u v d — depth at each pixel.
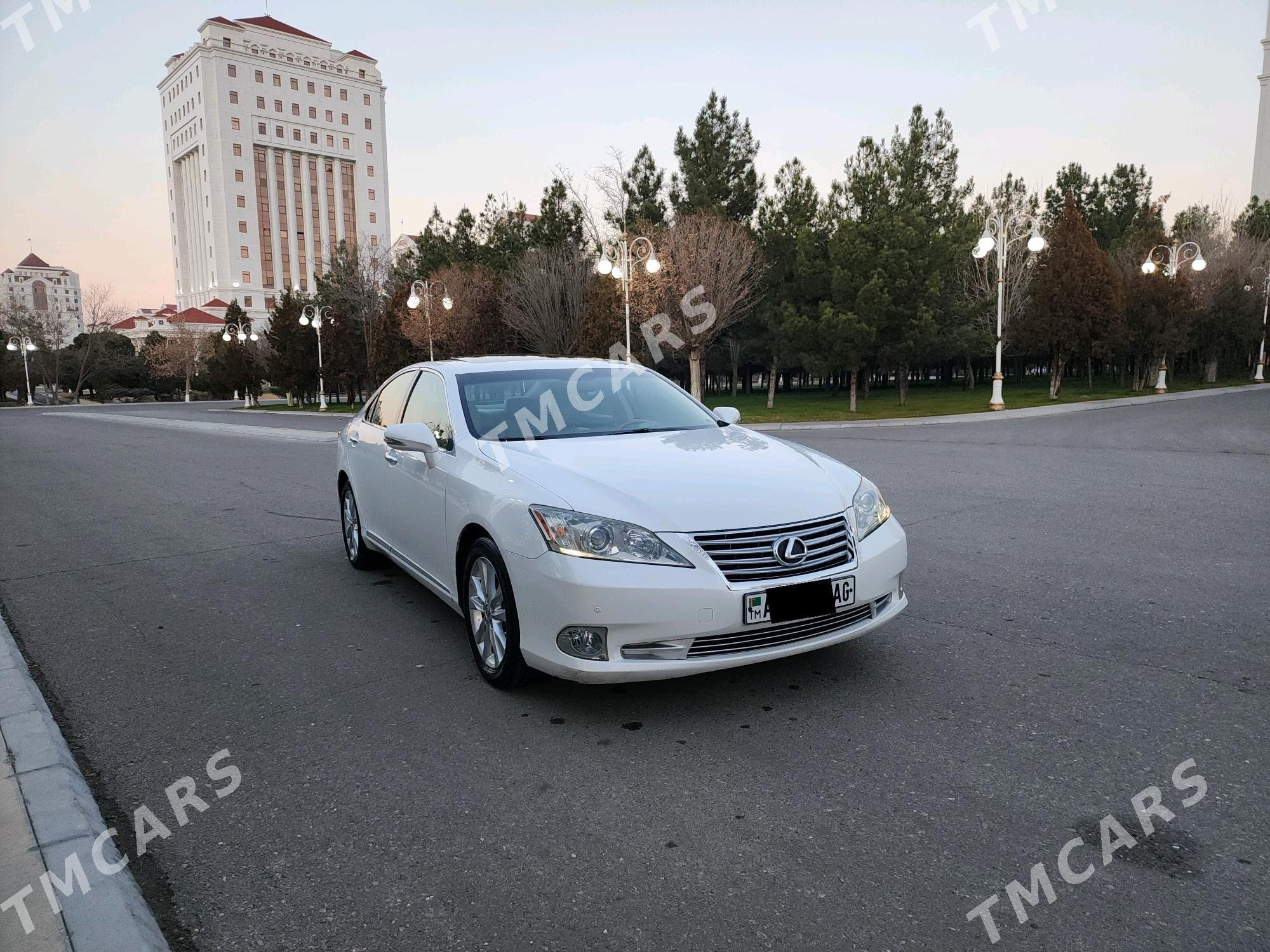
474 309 34.59
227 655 4.21
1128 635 4.06
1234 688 3.39
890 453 13.47
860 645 4.02
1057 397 31.02
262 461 14.80
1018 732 3.05
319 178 119.75
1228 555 5.66
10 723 3.28
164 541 7.32
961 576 5.25
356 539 5.95
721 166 32.19
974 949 1.93
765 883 2.21
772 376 31.78
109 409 56.81
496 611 3.63
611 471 3.50
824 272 28.53
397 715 3.40
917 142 29.67
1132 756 2.84
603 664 3.08
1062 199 47.03
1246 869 2.21
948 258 27.81
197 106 110.12
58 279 150.12
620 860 2.34
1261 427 17.16
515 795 2.72
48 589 5.69
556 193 34.44
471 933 2.04
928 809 2.55
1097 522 6.92
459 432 4.15
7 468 14.64
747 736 3.09
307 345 50.31
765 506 3.28
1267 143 78.69
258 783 2.87
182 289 124.06
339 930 2.07
